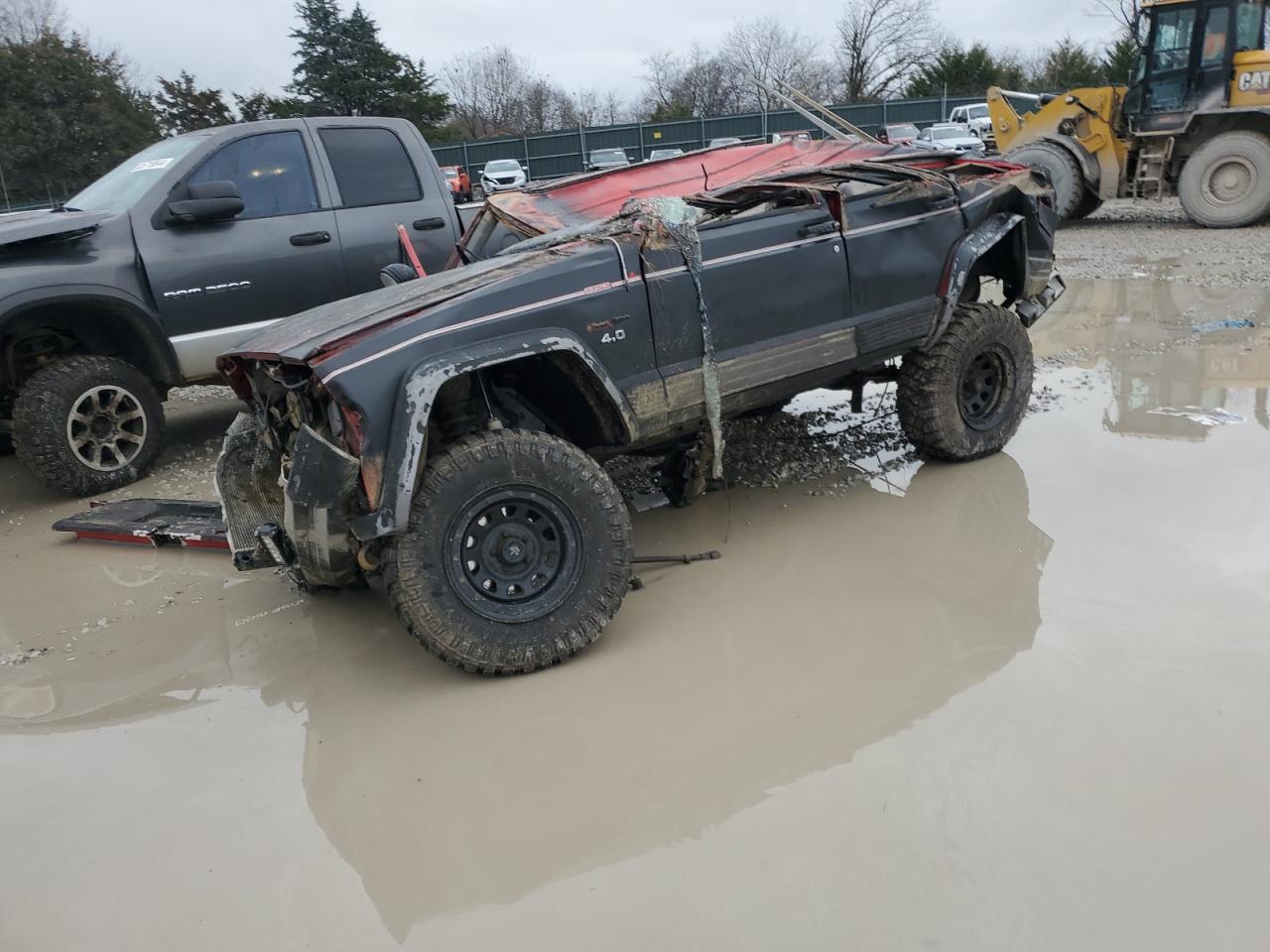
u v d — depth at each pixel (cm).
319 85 4359
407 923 220
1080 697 281
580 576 325
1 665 364
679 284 362
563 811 254
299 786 276
